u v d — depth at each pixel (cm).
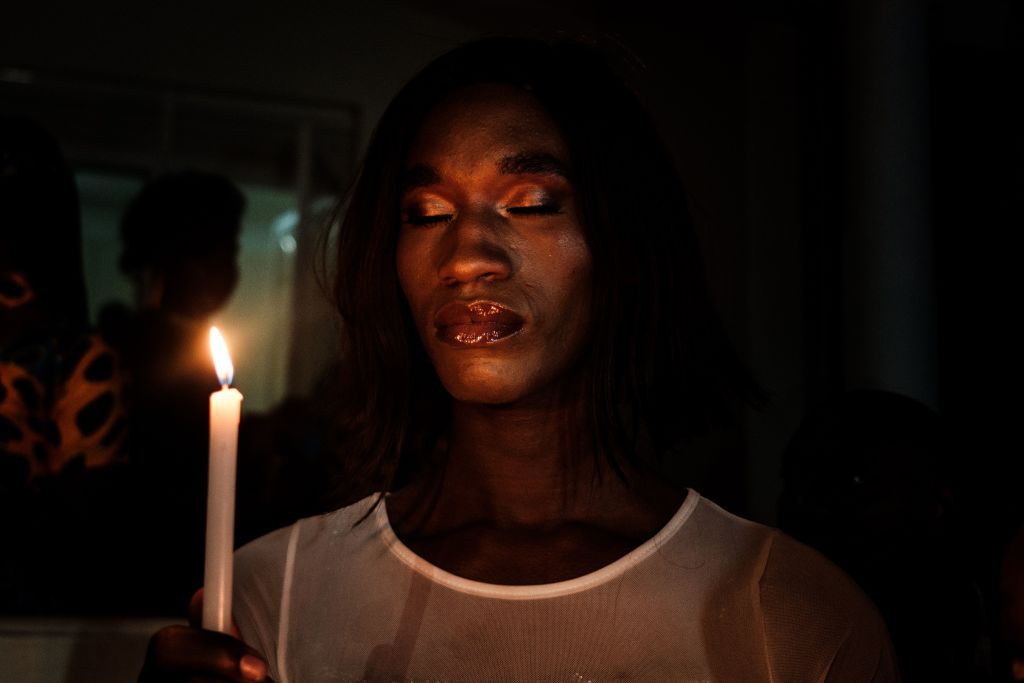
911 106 221
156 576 192
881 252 217
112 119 325
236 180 333
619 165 109
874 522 138
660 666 97
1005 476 206
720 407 120
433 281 102
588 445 106
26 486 166
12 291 174
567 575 101
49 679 165
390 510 111
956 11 244
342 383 125
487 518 106
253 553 111
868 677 101
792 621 101
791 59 274
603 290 105
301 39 324
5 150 181
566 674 96
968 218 236
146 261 265
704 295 118
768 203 271
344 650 101
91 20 317
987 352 230
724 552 104
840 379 243
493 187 102
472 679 97
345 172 325
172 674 79
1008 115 242
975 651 135
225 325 329
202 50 322
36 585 168
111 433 173
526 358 99
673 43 286
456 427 109
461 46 113
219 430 83
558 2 299
